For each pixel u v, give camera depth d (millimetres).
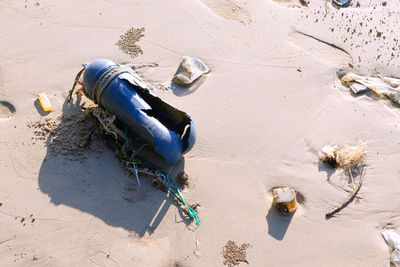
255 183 6750
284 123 7555
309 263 5984
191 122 6449
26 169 6504
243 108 7711
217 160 6953
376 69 8609
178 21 9180
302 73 8414
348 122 7656
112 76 6391
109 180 6520
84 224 6027
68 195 6297
